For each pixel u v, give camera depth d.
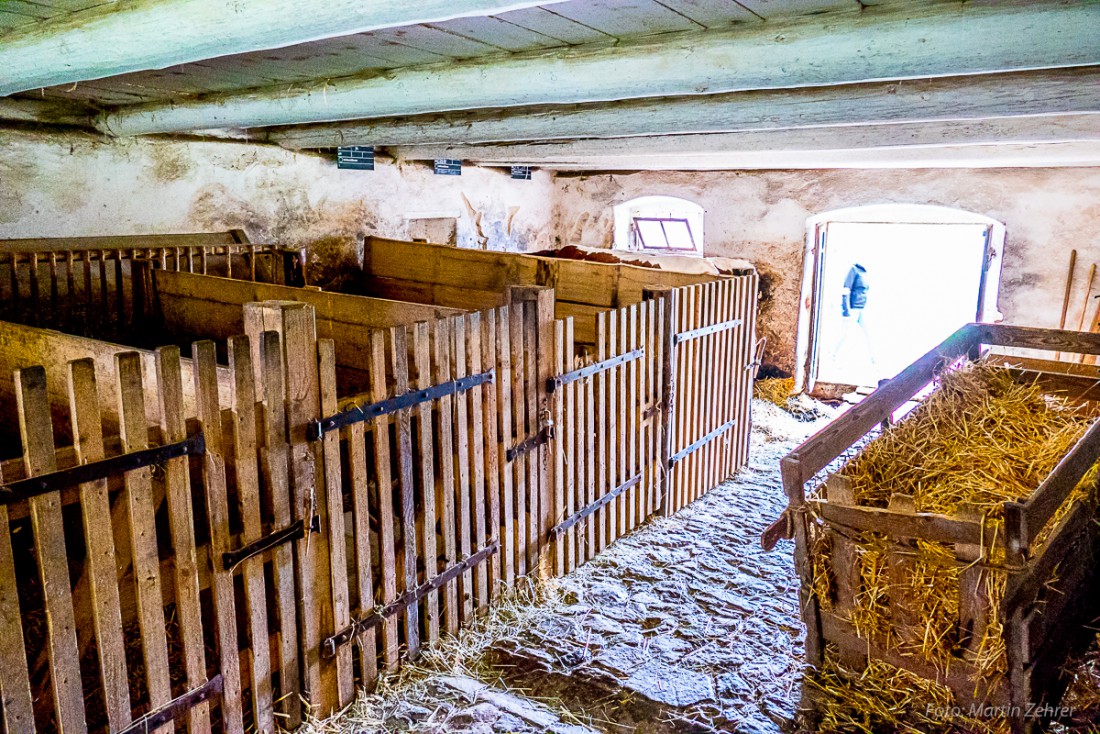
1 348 3.10
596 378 3.77
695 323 4.39
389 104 3.28
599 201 7.95
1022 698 2.08
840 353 7.24
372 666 2.75
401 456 2.73
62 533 1.83
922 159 5.40
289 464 2.36
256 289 3.91
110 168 4.52
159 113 4.04
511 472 3.28
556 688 2.79
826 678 2.47
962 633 2.15
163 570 2.25
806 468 2.38
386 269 5.78
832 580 2.40
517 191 7.69
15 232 4.14
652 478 4.29
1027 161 5.36
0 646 1.77
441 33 2.59
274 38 2.03
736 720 2.61
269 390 2.26
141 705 2.18
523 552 3.41
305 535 2.42
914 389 3.43
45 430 1.77
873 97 3.07
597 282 4.64
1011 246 6.00
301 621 2.48
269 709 2.42
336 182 5.89
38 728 2.18
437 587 2.97
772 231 6.99
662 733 2.55
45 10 2.28
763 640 3.09
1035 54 2.05
